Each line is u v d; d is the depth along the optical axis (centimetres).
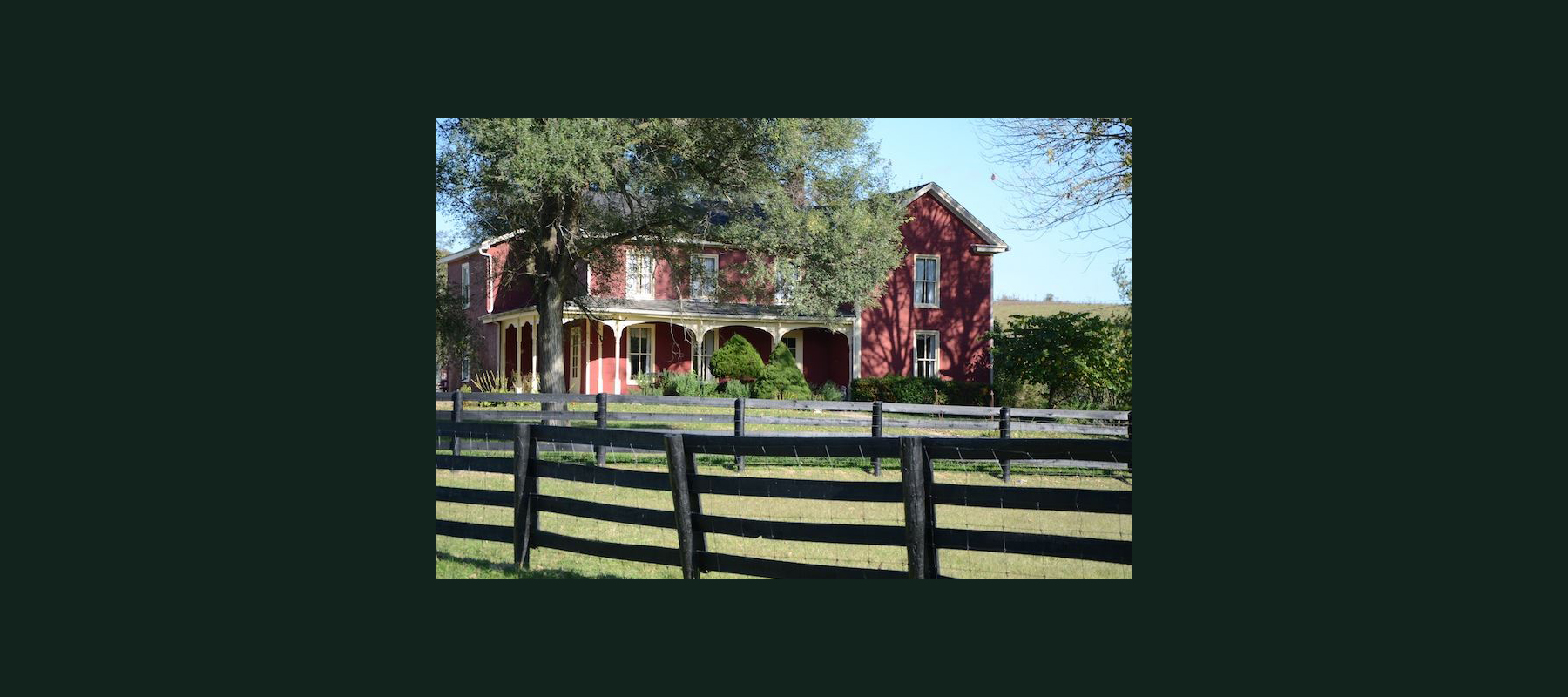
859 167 1981
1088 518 1138
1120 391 2100
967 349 2977
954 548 617
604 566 789
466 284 3234
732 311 2744
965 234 2989
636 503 1109
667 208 2012
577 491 1185
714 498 1177
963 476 1466
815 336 2967
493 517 1031
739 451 684
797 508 1120
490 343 3077
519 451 788
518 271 2133
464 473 1315
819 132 1905
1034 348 2177
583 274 2491
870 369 2862
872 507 1131
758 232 1930
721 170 1905
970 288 2989
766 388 2559
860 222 1930
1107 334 2133
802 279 1944
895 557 876
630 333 2780
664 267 2728
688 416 1508
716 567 697
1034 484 1406
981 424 1559
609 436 745
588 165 1630
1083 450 592
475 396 1428
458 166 1688
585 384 2712
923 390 2658
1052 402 2169
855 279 1961
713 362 2612
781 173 1917
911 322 2914
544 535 778
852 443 643
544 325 2009
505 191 1720
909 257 2916
